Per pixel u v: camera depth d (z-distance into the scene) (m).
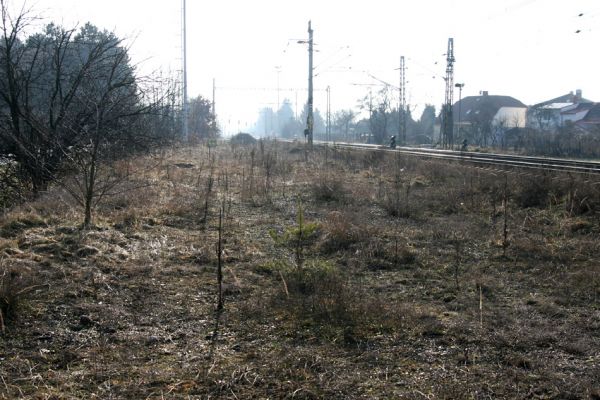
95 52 13.71
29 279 6.29
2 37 13.39
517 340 5.24
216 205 13.45
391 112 71.75
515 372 4.54
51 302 5.90
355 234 9.71
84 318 5.46
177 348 4.97
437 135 79.06
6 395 3.94
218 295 6.45
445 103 45.53
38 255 7.39
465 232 10.65
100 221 9.93
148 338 5.12
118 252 8.02
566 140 40.78
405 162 23.25
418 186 18.11
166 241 9.12
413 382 4.37
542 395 4.18
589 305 6.49
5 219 9.17
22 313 5.51
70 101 13.20
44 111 14.10
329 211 13.05
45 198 11.04
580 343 5.19
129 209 11.12
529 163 21.06
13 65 12.63
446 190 15.48
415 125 76.56
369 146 44.25
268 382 4.30
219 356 4.78
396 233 10.48
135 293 6.45
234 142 44.25
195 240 9.40
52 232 8.75
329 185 15.72
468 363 4.76
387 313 5.89
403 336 5.35
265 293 6.58
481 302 6.35
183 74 39.75
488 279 7.52
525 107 78.19
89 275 6.83
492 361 4.80
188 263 7.95
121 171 14.59
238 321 5.68
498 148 45.88
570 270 8.00
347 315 5.79
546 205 13.17
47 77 14.76
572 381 4.39
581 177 14.34
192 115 52.97
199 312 5.93
